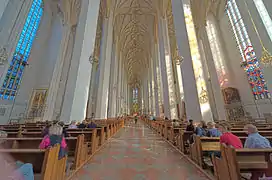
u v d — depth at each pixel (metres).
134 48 29.50
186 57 6.09
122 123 14.30
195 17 14.42
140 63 35.25
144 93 31.77
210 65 12.06
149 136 7.59
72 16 15.11
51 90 12.40
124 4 16.80
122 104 25.45
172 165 3.03
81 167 2.86
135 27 23.12
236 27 13.14
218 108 10.98
